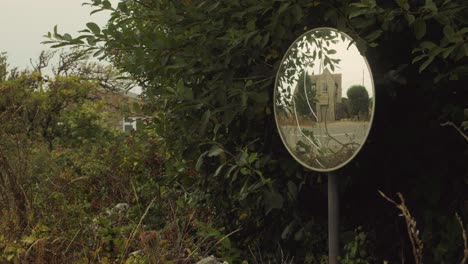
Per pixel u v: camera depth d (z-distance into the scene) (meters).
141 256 5.71
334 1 4.80
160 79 5.91
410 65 4.70
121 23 5.87
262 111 5.41
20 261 5.75
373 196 5.18
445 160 4.75
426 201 4.88
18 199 6.86
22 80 15.71
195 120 5.57
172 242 5.96
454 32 4.23
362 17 4.57
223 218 6.25
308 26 5.00
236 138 5.66
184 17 5.46
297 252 5.65
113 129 14.57
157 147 8.17
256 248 5.99
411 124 4.80
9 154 7.23
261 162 5.29
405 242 5.07
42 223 6.29
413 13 4.40
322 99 4.27
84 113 15.64
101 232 6.01
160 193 7.74
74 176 9.10
